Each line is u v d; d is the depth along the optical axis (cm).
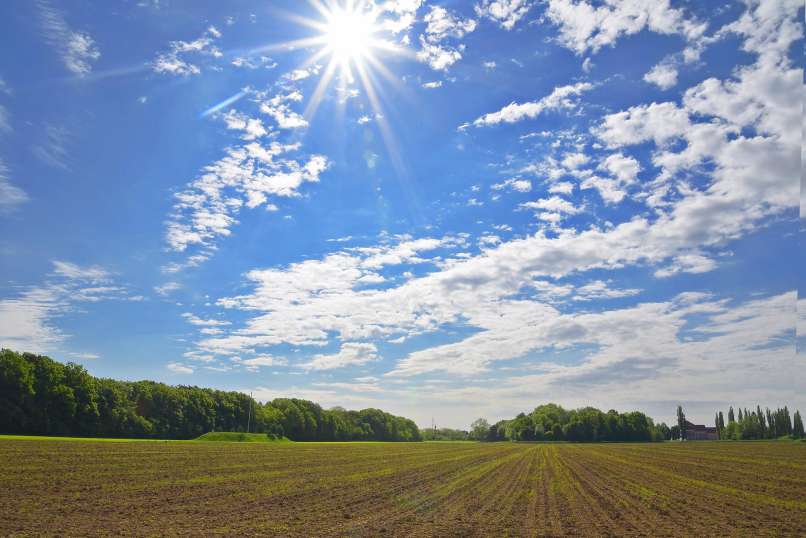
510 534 1870
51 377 8550
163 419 11394
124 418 10094
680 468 5222
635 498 2903
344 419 19138
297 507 2352
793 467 5322
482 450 9962
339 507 2405
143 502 2291
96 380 9944
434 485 3488
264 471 4034
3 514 1877
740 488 3419
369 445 12225
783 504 2692
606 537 1842
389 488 3228
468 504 2611
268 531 1792
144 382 11969
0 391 7850
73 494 2389
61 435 8669
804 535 1911
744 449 10281
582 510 2456
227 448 7019
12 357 8050
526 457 7325
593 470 4969
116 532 1672
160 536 1639
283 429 14925
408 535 1814
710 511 2455
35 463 3466
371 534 1809
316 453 7081
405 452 8506
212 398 13100
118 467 3638
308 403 16662
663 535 1888
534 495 3012
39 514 1906
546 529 1975
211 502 2389
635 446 12938
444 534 1845
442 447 11750
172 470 3684
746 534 1919
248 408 13875
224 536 1681
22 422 7981
